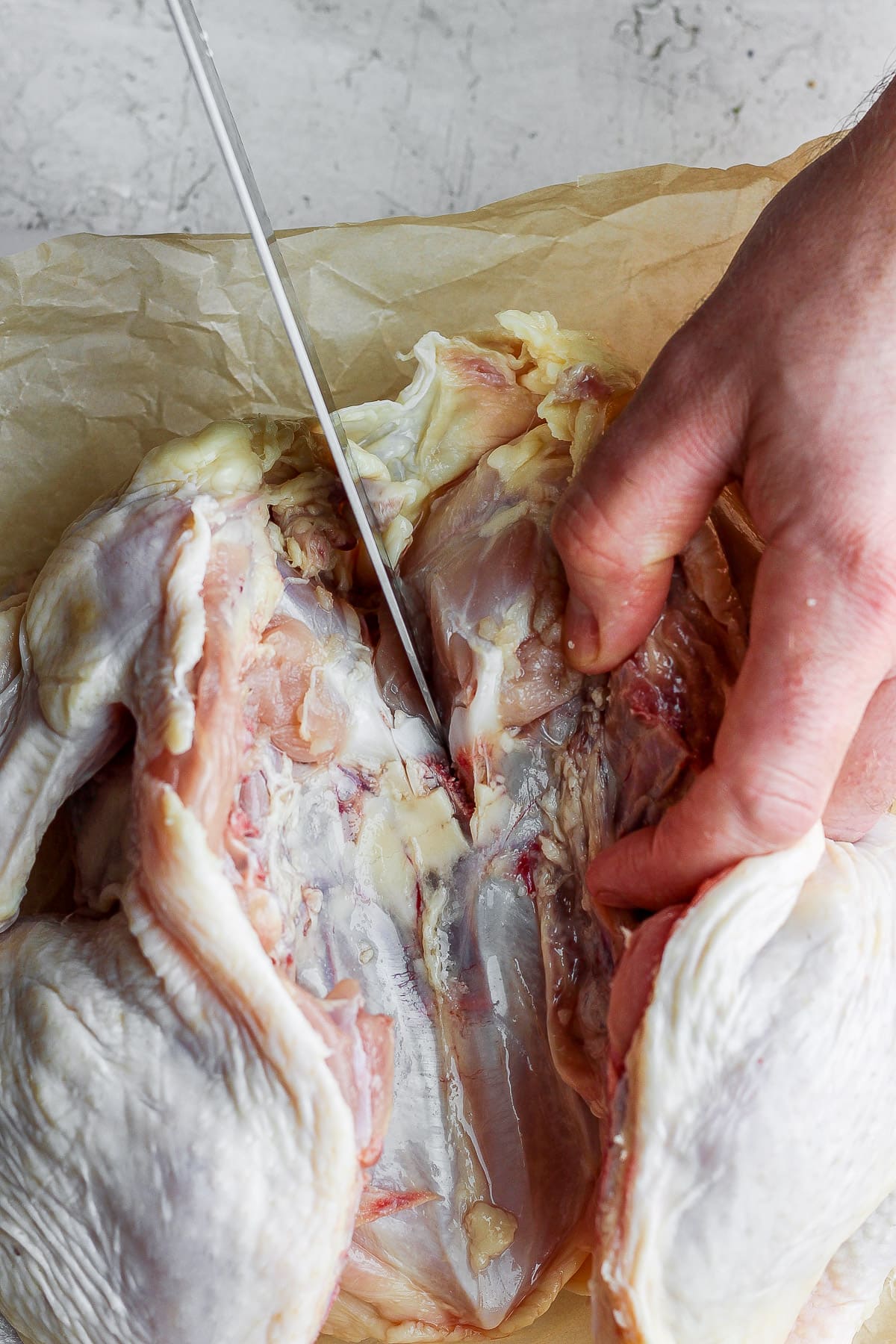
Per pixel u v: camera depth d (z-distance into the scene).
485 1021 0.45
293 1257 0.38
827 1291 0.43
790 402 0.37
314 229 0.54
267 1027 0.38
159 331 0.53
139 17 0.64
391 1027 0.40
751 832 0.38
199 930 0.38
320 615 0.45
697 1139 0.38
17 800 0.42
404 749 0.45
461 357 0.47
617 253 0.54
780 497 0.37
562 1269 0.45
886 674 0.40
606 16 0.65
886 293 0.37
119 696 0.40
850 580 0.36
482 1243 0.44
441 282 0.55
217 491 0.42
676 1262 0.38
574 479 0.41
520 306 0.55
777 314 0.38
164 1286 0.38
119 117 0.64
